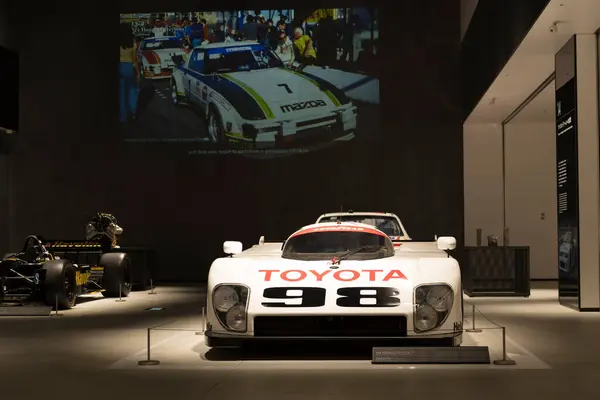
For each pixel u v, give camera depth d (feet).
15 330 22.54
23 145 50.57
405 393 12.61
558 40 29.14
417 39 49.03
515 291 36.29
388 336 15.52
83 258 43.01
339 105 49.16
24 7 50.90
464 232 48.70
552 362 15.74
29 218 50.42
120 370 15.20
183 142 49.83
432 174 48.67
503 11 32.65
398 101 48.98
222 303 16.06
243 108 49.55
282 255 19.06
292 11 49.62
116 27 50.55
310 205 49.14
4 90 48.16
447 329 15.70
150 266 42.57
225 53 49.80
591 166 27.73
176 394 12.75
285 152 49.34
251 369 15.08
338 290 15.88
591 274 27.58
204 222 49.57
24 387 13.47
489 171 48.65
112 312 28.50
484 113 45.11
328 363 15.62
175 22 50.19
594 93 27.84
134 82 50.31
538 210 48.55
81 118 50.47
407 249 22.35
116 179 50.14
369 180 48.93
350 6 49.37
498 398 12.19
